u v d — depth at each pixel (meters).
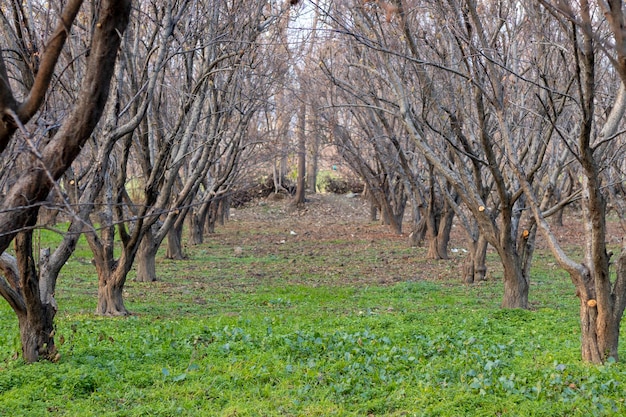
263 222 35.41
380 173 28.25
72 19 3.29
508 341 8.99
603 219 7.21
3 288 7.15
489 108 10.60
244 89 14.41
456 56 10.36
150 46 9.27
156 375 7.16
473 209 11.40
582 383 6.71
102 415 6.01
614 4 3.56
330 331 9.23
